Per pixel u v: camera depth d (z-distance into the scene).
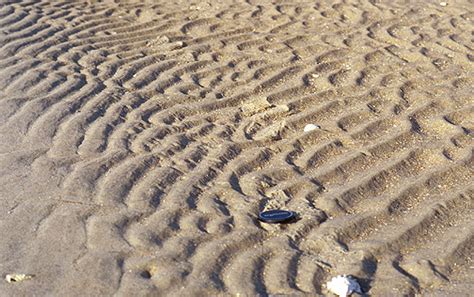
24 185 1.29
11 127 1.52
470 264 1.07
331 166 1.36
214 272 1.04
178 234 1.14
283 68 1.89
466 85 1.76
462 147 1.43
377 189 1.28
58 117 1.57
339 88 1.74
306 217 1.18
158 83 1.79
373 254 1.08
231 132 1.53
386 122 1.55
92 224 1.16
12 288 1.00
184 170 1.35
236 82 1.81
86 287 1.01
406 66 1.90
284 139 1.49
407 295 0.99
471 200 1.24
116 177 1.30
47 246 1.10
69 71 1.87
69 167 1.35
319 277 1.03
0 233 1.14
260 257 1.07
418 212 1.20
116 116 1.58
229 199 1.25
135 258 1.07
